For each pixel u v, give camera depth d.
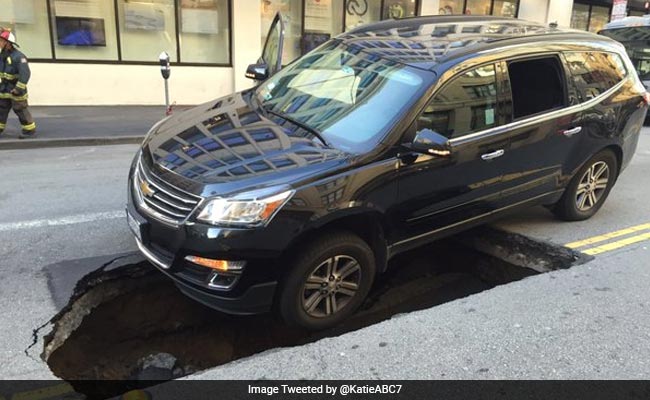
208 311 3.96
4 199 5.55
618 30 13.34
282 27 6.31
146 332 3.74
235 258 3.13
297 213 3.20
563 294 3.77
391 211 3.66
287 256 3.29
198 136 3.75
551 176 4.77
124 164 7.23
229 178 3.22
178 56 12.27
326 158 3.42
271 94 4.48
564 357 3.04
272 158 3.40
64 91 11.25
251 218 3.11
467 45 4.21
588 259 4.39
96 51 11.51
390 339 3.18
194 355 3.58
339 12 13.69
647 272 4.14
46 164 7.14
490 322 3.38
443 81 3.85
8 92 8.16
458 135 3.95
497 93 4.18
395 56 4.17
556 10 16.92
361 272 3.65
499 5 16.00
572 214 5.25
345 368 2.90
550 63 4.59
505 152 4.24
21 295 3.66
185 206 3.21
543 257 4.66
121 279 4.10
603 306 3.60
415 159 3.68
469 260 4.98
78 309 3.69
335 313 3.62
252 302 3.26
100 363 3.40
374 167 3.49
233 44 12.55
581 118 4.80
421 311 3.51
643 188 6.63
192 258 3.19
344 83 4.18
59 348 3.34
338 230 3.48
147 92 11.98
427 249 5.05
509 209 4.57
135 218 3.50
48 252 4.30
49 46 11.11
